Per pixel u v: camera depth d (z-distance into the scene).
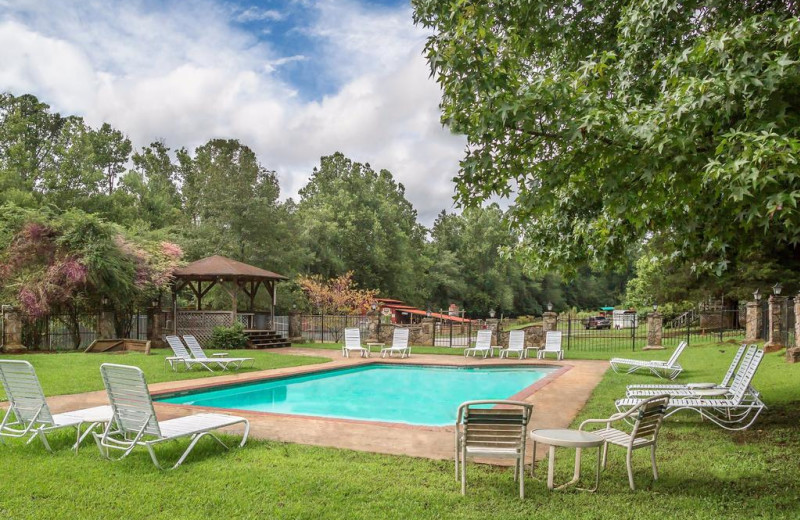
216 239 38.72
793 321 15.10
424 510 4.30
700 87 4.43
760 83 4.32
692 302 31.22
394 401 11.92
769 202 4.04
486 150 5.01
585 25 7.73
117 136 49.94
